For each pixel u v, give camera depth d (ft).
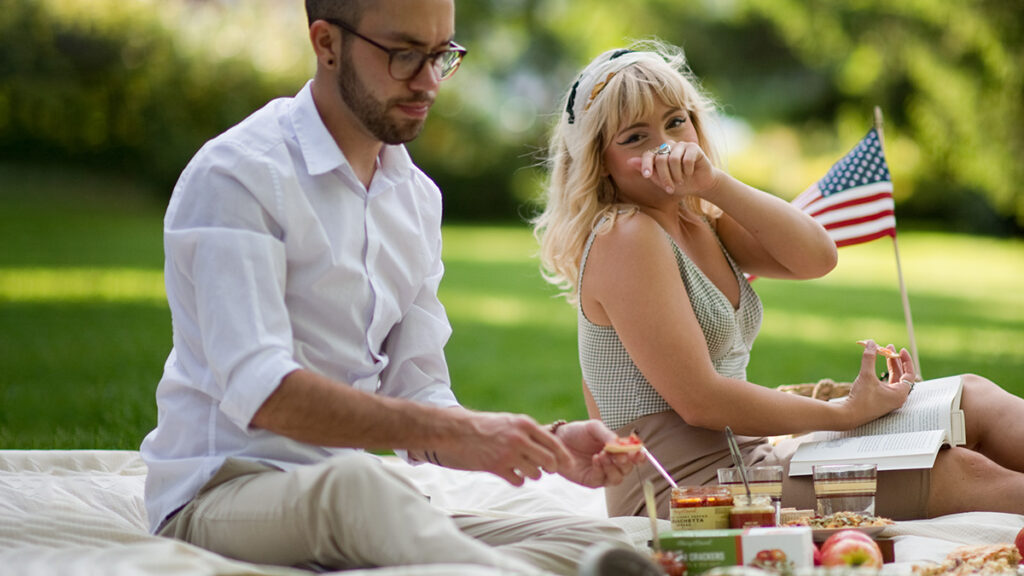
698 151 15.87
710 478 15.66
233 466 12.34
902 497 15.42
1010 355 45.01
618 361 16.17
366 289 13.38
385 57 12.69
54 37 109.19
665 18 135.54
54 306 51.83
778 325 56.39
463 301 65.72
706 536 11.35
